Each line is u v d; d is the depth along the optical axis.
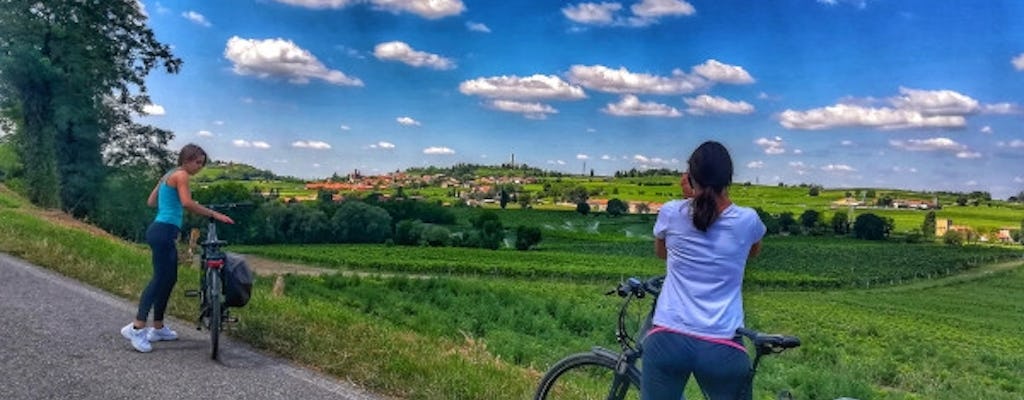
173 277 6.55
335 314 9.23
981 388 29.88
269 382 5.60
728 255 3.38
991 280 127.25
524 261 107.31
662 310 3.44
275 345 6.61
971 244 171.62
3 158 40.97
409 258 100.94
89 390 5.11
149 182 42.00
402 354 6.39
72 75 37.50
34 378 5.27
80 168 38.94
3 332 6.44
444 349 7.66
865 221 173.75
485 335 28.75
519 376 6.59
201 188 67.38
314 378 5.79
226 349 6.52
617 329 3.80
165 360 6.02
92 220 40.38
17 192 40.88
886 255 146.62
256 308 8.32
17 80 35.94
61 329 6.75
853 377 25.30
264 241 111.00
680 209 3.49
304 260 94.94
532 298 43.59
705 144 3.43
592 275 96.44
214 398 5.13
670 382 3.43
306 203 127.06
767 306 71.12
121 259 11.98
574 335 32.75
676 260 3.45
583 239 153.50
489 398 5.45
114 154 41.59
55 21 38.03
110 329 6.93
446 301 40.47
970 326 75.50
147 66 42.34
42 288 8.62
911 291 112.31
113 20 40.78
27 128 37.78
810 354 33.56
